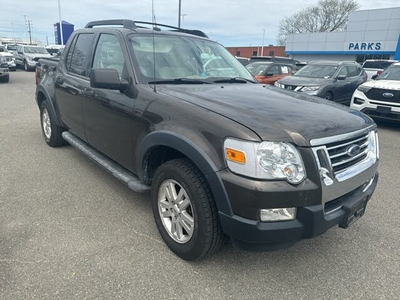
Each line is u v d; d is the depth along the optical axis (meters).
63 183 4.02
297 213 2.14
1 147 5.36
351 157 2.40
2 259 2.55
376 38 31.66
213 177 2.20
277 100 2.83
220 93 2.90
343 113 2.70
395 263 2.72
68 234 2.94
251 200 2.06
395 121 7.57
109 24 3.94
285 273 2.56
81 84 3.87
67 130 5.08
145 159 2.87
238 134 2.12
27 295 2.20
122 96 3.11
